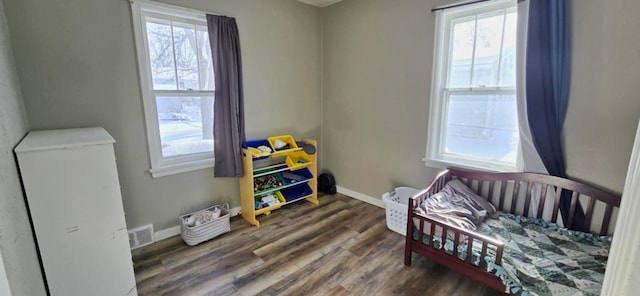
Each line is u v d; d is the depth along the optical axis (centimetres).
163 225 264
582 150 198
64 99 204
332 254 239
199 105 277
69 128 207
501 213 232
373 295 191
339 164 377
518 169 230
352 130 352
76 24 203
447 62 262
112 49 220
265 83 317
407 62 285
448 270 216
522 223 214
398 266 222
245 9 288
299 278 209
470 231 184
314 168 342
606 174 191
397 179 315
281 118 339
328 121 379
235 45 279
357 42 327
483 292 192
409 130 295
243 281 206
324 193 384
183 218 265
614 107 183
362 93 332
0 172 107
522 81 211
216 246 252
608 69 182
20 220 124
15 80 171
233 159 287
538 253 177
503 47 229
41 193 141
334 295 192
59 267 151
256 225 290
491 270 173
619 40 176
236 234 273
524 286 159
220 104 276
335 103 366
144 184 249
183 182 272
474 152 259
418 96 281
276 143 315
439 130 278
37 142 148
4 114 132
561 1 188
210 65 278
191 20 259
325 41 363
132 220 247
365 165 345
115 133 229
